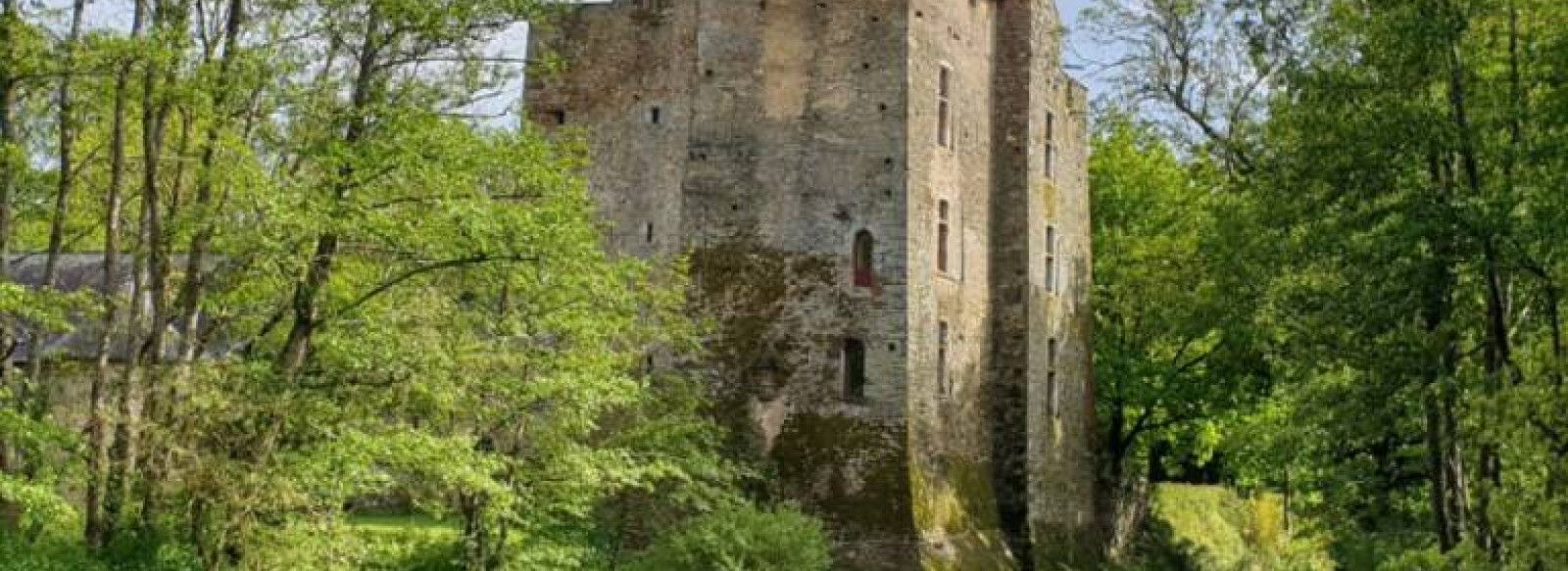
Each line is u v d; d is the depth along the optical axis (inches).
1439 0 999.6
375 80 1043.3
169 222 1005.2
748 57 1561.3
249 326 1057.5
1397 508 1453.0
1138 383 1989.4
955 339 1603.1
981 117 1705.2
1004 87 1745.8
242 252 963.3
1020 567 1640.0
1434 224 967.6
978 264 1678.2
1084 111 1945.1
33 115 1106.1
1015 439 1684.3
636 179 1594.5
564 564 1159.6
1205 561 1966.0
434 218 976.3
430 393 971.9
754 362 1508.4
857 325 1498.5
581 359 1110.4
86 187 1277.1
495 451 1093.1
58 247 1094.4
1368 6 1054.4
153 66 976.9
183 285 1071.6
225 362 952.3
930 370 1536.7
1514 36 1000.9
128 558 986.7
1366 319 1028.5
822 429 1478.8
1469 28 1029.8
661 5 1616.6
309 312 987.3
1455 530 1025.5
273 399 929.5
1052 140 1819.6
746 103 1552.7
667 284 1531.7
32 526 1039.0
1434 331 1006.4
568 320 1096.2
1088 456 1878.7
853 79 1537.9
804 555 1263.5
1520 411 818.8
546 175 1057.5
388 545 1053.2
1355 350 1058.7
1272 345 1513.3
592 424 1122.7
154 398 983.0
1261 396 1907.0
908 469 1456.7
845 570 1427.2
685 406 1385.3
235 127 1032.8
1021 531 1659.7
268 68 998.4
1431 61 1011.9
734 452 1481.3
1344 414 1077.8
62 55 1007.0
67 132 1082.1
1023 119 1732.3
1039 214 1763.0
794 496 1464.1
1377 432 1106.1
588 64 1638.8
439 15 1034.7
